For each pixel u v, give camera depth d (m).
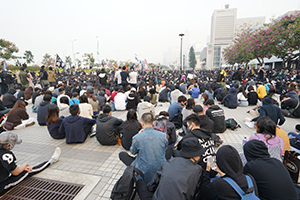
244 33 34.56
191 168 2.11
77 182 3.36
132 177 2.46
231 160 2.03
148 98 6.51
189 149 2.27
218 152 2.16
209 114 5.68
